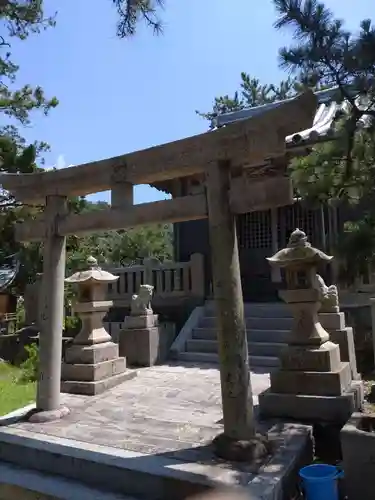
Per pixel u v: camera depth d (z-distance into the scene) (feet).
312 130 29.78
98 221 16.56
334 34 13.62
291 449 12.75
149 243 89.35
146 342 27.71
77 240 48.85
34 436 14.85
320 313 20.20
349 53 13.28
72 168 17.24
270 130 13.01
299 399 15.49
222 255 13.32
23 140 45.16
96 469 12.56
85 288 23.34
